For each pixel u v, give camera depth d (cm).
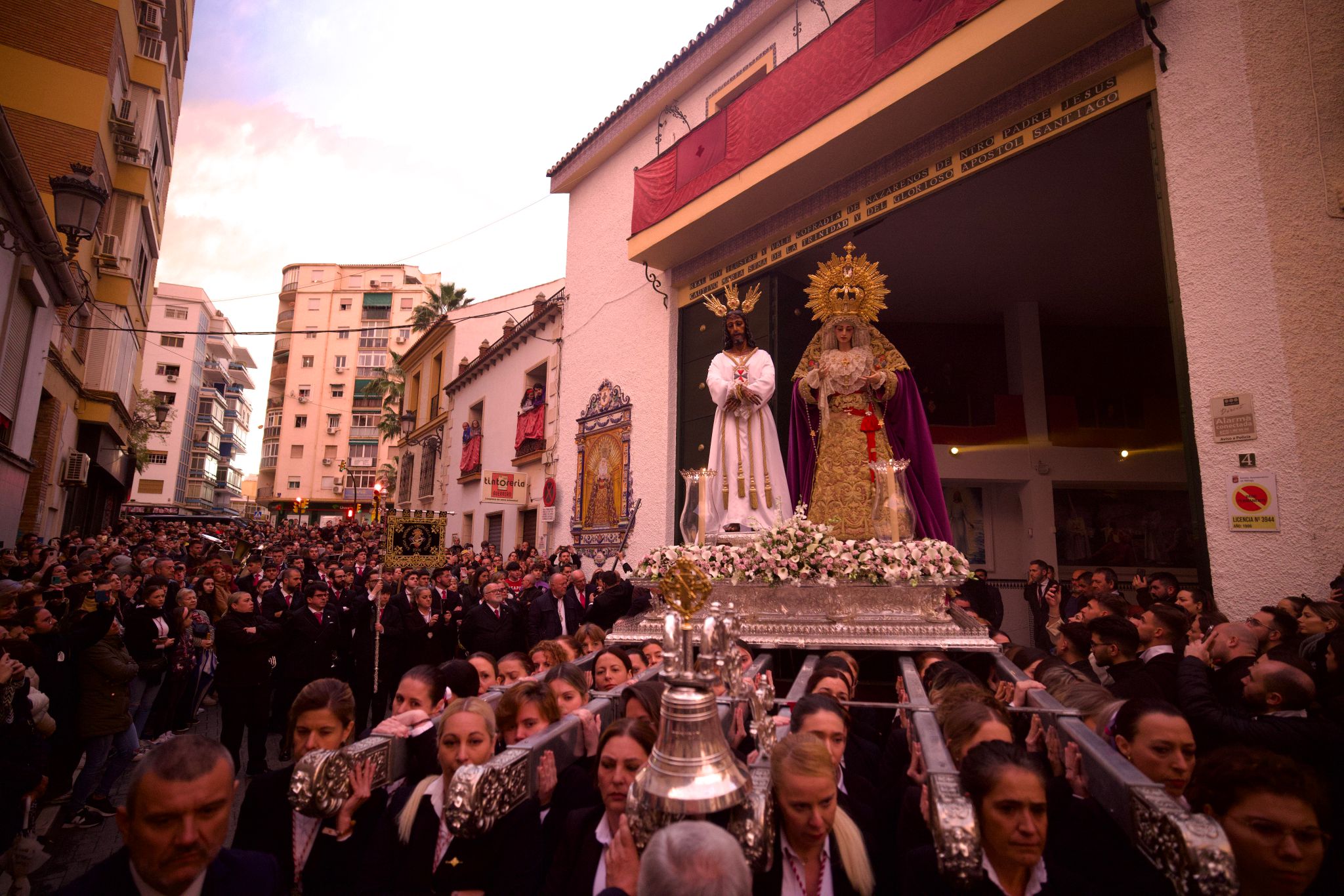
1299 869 230
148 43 2078
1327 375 607
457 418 2680
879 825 339
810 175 1043
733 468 860
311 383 6406
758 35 1221
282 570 1198
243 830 304
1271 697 351
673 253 1301
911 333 1634
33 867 489
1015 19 769
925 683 498
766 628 613
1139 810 223
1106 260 1359
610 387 1477
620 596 927
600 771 292
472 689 427
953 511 1530
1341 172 627
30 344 1338
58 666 612
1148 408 1603
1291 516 606
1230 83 680
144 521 3266
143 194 2056
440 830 286
